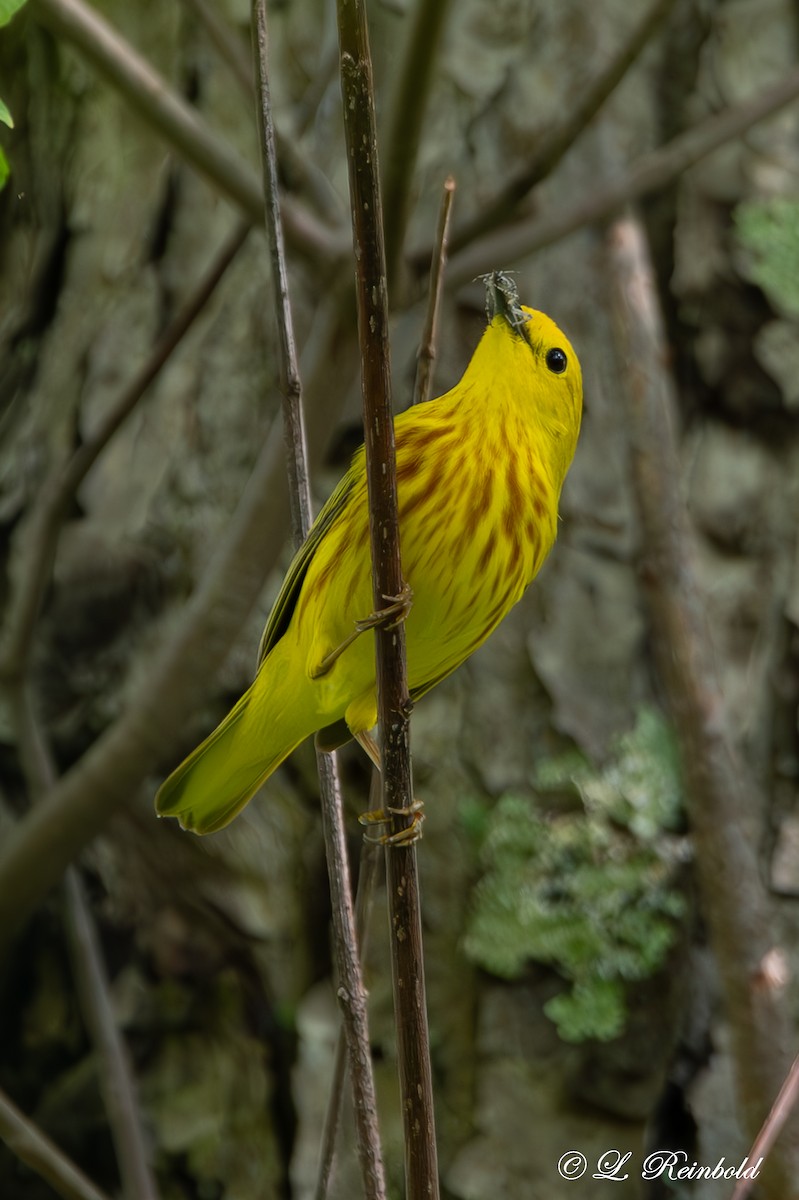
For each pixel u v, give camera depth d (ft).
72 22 24.94
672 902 30.45
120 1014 32.96
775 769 32.65
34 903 29.45
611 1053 30.09
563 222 29.12
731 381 34.63
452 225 32.96
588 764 31.17
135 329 35.50
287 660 25.58
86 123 36.60
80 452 30.09
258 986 32.40
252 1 20.36
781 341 34.71
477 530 23.65
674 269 35.01
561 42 34.42
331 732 26.58
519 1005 30.35
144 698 28.32
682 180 35.19
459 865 30.83
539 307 33.71
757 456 34.37
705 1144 30.17
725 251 35.04
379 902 31.09
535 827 30.78
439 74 33.94
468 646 25.61
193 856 32.91
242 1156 31.78
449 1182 30.07
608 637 32.04
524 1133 30.04
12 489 35.70
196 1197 32.07
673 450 31.19
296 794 32.27
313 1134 30.91
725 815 28.71
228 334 34.47
